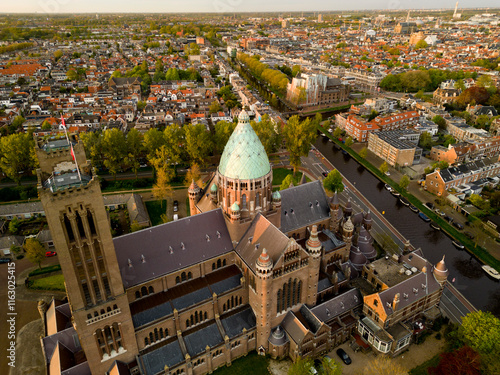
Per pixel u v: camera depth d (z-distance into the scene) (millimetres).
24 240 123875
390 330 90062
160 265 84188
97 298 69000
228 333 85250
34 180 170750
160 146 170750
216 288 87625
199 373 83000
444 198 157125
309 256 85875
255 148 88562
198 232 90750
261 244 87750
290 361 87750
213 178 110188
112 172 169250
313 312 90062
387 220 146375
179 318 81062
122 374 73562
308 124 181125
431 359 88750
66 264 62188
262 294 80375
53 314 86188
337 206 110438
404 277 98250
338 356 89812
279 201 95875
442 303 106312
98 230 63062
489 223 137875
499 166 174875
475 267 121812
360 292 98312
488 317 86188
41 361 86688
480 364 79125
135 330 76062
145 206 151250
